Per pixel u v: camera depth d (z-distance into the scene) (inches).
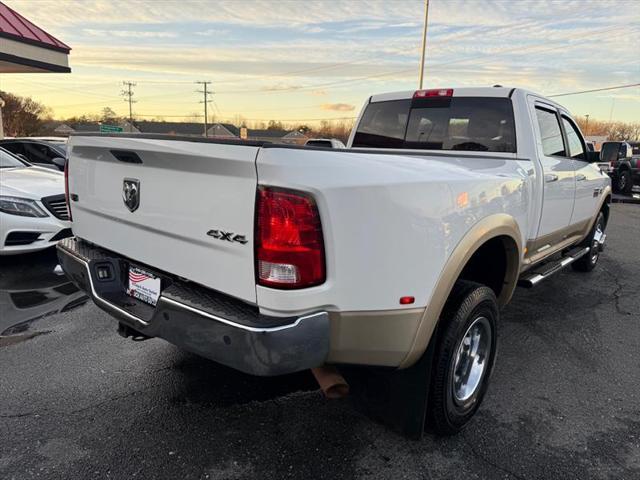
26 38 503.5
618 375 137.3
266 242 74.6
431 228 87.2
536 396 125.1
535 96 156.3
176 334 86.9
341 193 75.8
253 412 113.8
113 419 110.0
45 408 113.6
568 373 137.9
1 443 100.3
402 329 85.8
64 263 121.5
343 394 87.3
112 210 107.3
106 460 96.1
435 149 167.3
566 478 94.1
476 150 156.3
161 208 92.4
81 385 124.3
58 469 93.1
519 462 98.7
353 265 78.6
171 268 93.7
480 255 128.1
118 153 100.4
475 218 100.4
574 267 243.6
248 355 76.3
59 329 158.4
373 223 79.2
